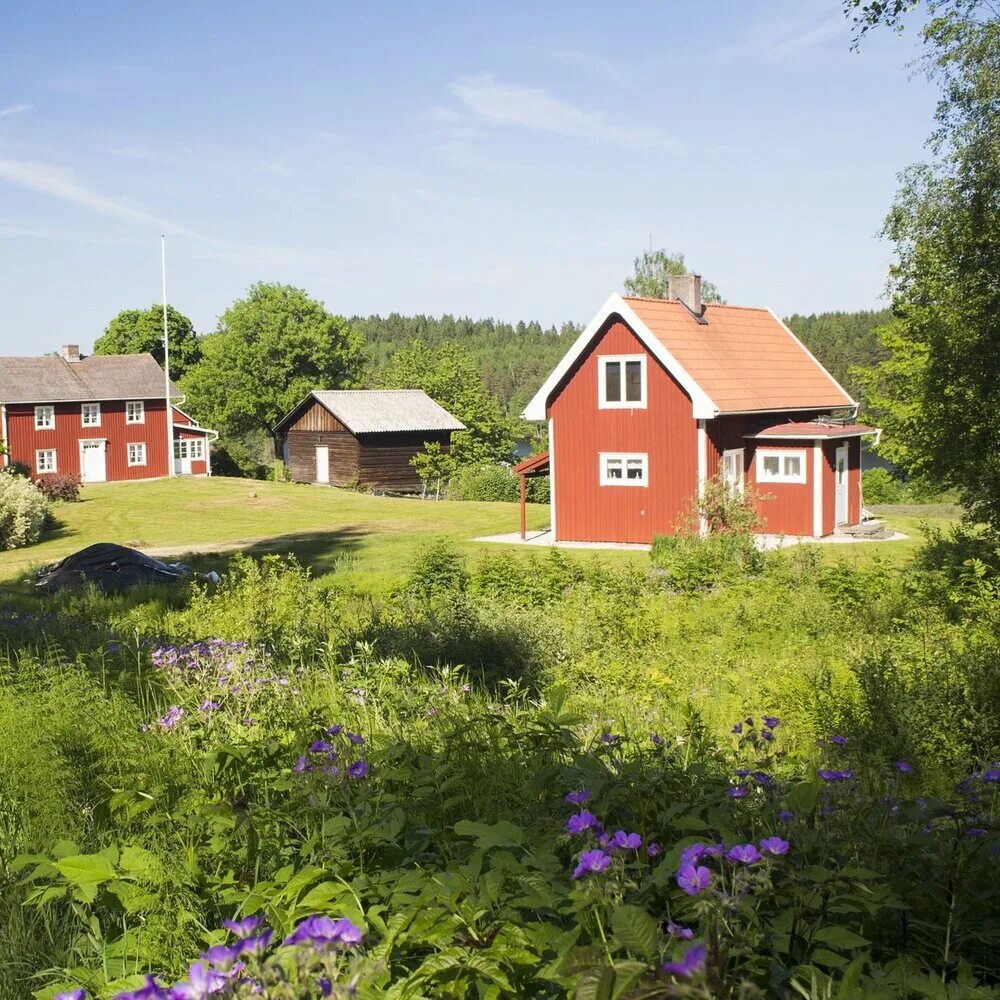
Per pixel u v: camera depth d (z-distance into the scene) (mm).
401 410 65625
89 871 3549
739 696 10953
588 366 32594
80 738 5801
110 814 4766
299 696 7781
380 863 3830
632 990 2078
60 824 4863
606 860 2736
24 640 12680
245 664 8336
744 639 14906
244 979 2148
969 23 19141
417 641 13031
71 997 2117
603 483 32781
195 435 70562
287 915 3105
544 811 4367
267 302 84312
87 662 9906
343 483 63812
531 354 198375
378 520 42562
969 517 20406
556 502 33594
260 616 14758
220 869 3957
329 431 64562
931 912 3371
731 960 2670
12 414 62500
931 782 7465
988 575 17672
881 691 9023
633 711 9383
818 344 131250
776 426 33375
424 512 45625
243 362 84062
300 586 18031
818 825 3730
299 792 4238
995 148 19281
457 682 9750
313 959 2055
